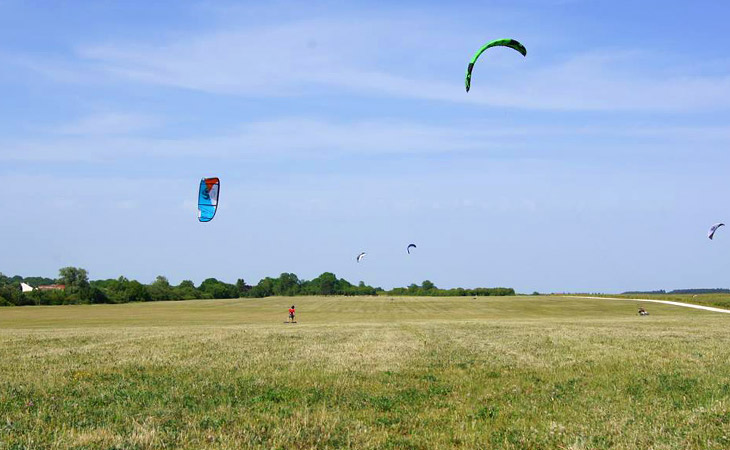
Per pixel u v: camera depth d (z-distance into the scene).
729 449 9.59
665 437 10.40
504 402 14.38
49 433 11.11
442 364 21.06
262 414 12.71
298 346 27.64
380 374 18.75
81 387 16.44
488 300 136.50
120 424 11.93
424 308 106.44
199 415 12.73
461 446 10.49
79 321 72.50
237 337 33.34
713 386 15.50
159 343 29.48
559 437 10.76
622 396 14.63
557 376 18.02
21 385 16.75
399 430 11.80
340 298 166.12
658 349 24.61
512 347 26.67
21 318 80.75
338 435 11.03
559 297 149.25
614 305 104.56
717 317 61.34
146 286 177.50
